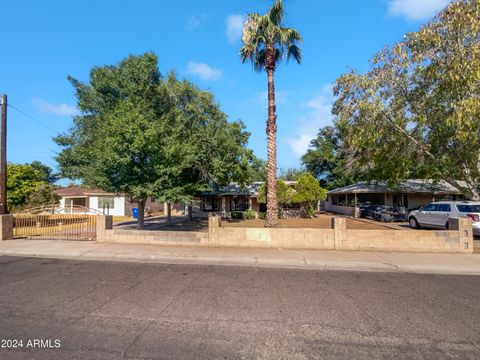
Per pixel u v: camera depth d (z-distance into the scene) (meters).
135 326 4.51
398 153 15.67
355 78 14.02
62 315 4.95
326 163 46.25
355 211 28.73
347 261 9.20
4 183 15.01
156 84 16.81
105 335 4.21
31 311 5.14
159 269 8.38
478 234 13.98
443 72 11.84
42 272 8.03
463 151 13.59
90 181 15.35
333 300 5.74
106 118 14.11
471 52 10.91
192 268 8.52
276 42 17.62
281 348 3.86
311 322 4.69
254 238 11.29
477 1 10.67
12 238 13.98
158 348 3.84
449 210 15.56
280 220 25.91
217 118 17.62
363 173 22.31
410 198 29.39
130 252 10.58
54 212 16.92
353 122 14.93
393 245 10.63
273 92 17.56
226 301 5.64
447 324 4.65
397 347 3.91
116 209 34.47
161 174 13.64
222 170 17.67
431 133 13.84
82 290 6.35
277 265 8.91
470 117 10.38
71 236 14.71
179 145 14.18
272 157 17.61
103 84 15.98
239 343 3.98
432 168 17.05
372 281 7.18
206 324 4.59
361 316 4.95
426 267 8.55
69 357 3.60
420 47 12.37
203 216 31.22
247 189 30.48
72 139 17.03
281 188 26.84
